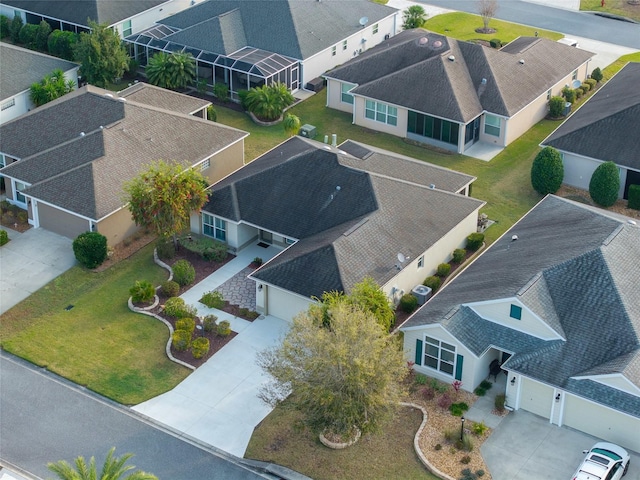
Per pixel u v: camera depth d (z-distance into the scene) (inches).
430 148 2760.8
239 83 3004.4
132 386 1843.0
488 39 3506.4
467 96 2755.9
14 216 2381.9
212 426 1748.3
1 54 2898.6
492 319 1828.2
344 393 1555.1
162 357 1918.1
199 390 1835.6
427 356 1844.2
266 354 1754.4
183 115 2591.0
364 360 1533.0
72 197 2240.4
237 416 1771.7
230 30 3100.4
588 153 2498.8
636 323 1740.9
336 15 3267.7
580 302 1793.8
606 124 2534.5
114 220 2244.1
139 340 1964.8
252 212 2224.4
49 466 1433.3
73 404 1801.2
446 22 3693.4
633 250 1907.0
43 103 2837.1
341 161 2263.8
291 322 1964.8
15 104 2824.8
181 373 1877.5
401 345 1866.4
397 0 3922.2
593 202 2481.5
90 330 1995.6
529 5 3885.3
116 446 1700.3
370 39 3351.4
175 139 2482.8
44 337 1974.7
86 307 2065.7
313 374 1571.1
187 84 3080.7
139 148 2409.0
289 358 1604.3
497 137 2770.7
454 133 2721.5
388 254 2033.7
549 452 1665.8
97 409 1788.9
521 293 1777.8
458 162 2684.5
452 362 1809.8
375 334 1574.8
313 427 1598.2
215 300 2052.2
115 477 1432.1
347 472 1631.4
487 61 2856.8
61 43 3235.7
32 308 2060.8
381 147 2763.3
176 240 2260.1
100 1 3297.2
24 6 3398.1
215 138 2534.5
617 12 3784.5
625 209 2456.9
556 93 2994.6
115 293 2111.2
